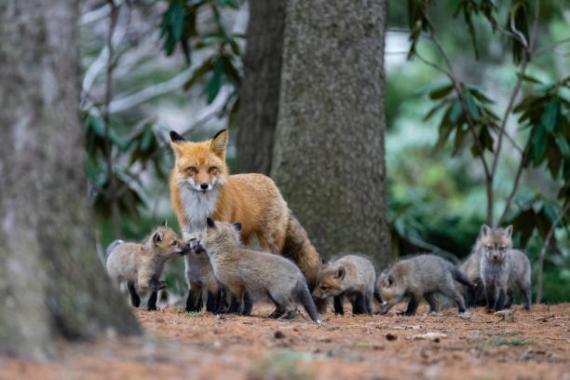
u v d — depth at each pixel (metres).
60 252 6.91
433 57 33.50
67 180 7.09
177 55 33.59
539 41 32.53
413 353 8.19
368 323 11.23
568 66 33.50
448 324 11.42
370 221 15.47
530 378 7.06
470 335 9.99
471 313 13.23
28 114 6.93
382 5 15.78
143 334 7.40
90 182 19.06
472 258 14.84
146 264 12.22
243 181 13.57
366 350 8.23
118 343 7.00
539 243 20.59
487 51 33.62
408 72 33.88
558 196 18.25
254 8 17.80
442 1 32.16
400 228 18.72
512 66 33.56
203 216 12.73
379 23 15.70
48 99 7.02
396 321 11.73
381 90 15.84
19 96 6.93
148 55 33.12
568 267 21.03
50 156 6.98
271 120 17.53
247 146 17.67
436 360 7.80
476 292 14.80
